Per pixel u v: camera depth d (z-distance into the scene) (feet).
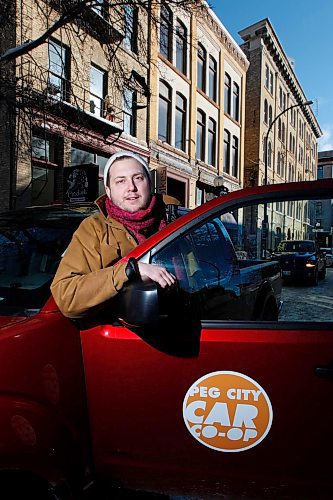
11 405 4.42
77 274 5.02
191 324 5.16
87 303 4.61
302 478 4.75
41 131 33.17
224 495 5.05
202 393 4.95
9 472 4.60
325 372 4.62
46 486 4.86
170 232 5.38
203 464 5.00
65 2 22.13
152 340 5.05
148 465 5.17
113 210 5.93
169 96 57.98
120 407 5.15
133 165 5.90
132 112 49.96
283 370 4.77
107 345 5.17
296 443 4.73
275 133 108.88
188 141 63.31
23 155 34.09
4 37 30.94
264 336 4.92
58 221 8.52
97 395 5.22
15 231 8.32
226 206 5.56
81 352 5.27
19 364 4.61
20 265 7.39
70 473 4.95
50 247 7.70
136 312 4.22
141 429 5.12
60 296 4.79
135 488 5.35
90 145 42.83
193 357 4.97
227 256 5.87
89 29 25.96
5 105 28.25
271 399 4.78
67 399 4.99
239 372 4.87
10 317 5.47
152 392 5.06
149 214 6.04
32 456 4.51
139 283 4.37
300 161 143.02
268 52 100.22
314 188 5.37
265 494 4.91
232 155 81.92
